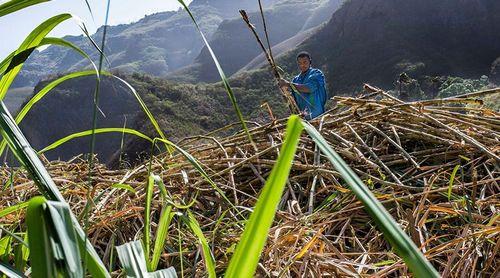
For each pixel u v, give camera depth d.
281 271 1.84
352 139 3.39
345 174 0.67
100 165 4.04
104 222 2.50
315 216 2.48
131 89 1.25
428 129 3.25
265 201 0.65
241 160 3.23
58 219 0.67
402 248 0.60
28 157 0.92
